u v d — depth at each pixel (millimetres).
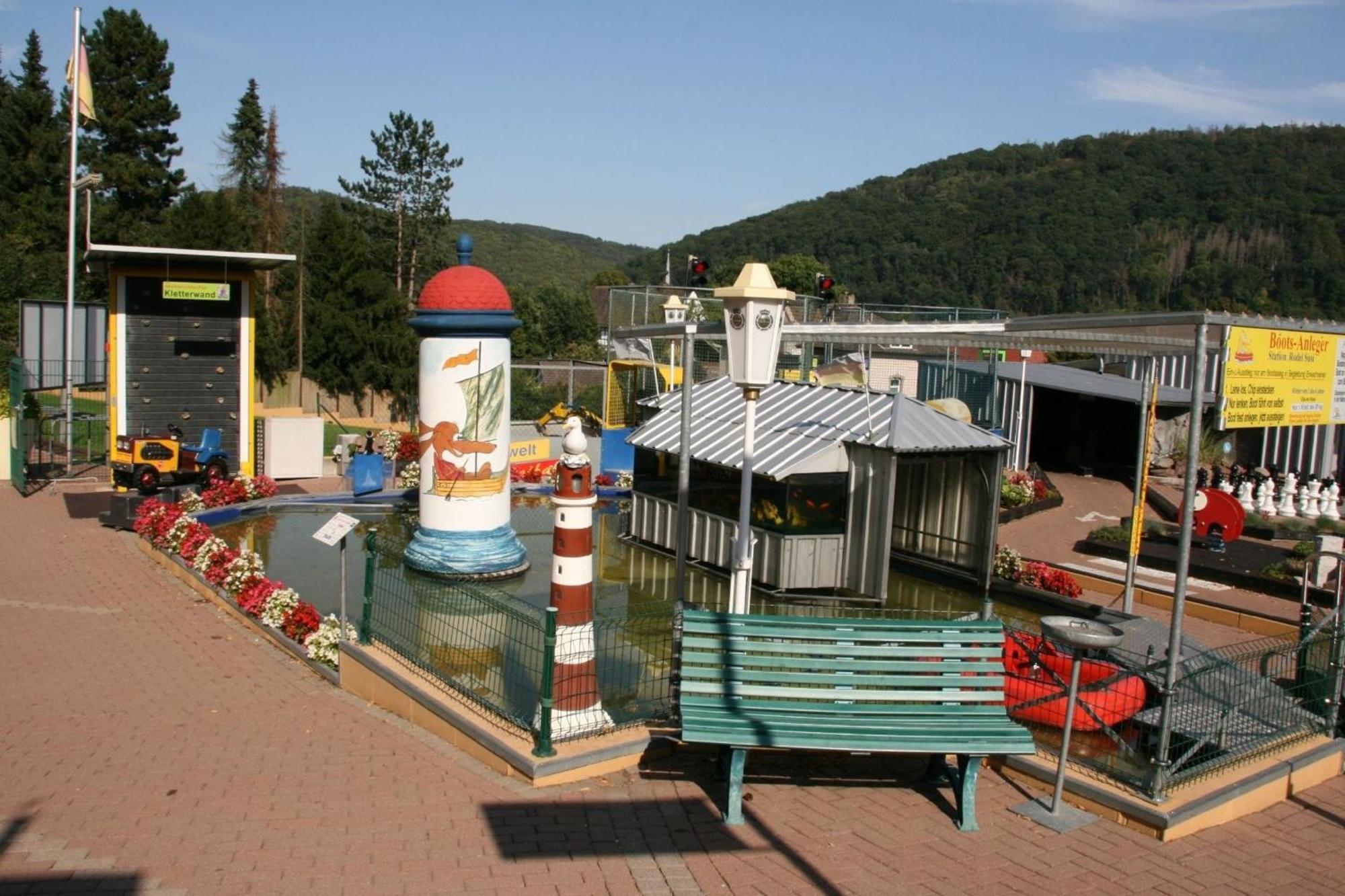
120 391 20078
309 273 47375
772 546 13578
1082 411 29047
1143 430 11047
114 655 10305
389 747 7730
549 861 5852
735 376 8180
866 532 13352
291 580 13625
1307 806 7371
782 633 7086
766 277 8047
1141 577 15492
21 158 48969
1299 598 14070
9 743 7719
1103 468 27797
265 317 44781
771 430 14391
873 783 7141
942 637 7141
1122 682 7801
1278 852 6539
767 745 6344
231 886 5473
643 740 7293
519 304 72812
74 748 7648
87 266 21094
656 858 5941
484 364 13516
